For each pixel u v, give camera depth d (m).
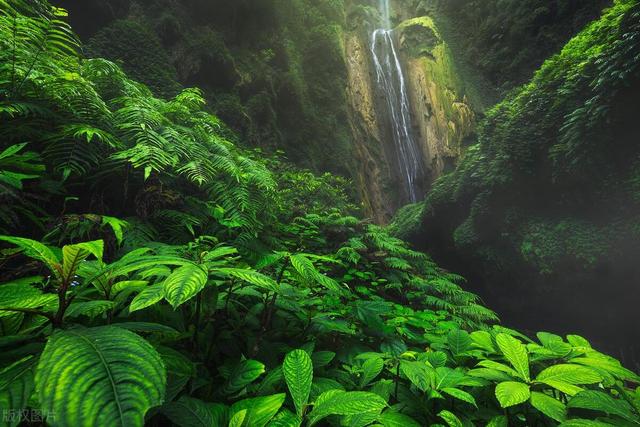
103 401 0.52
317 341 1.78
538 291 7.42
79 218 1.60
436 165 22.33
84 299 1.08
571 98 6.76
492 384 1.29
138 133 2.44
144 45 8.78
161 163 2.39
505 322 8.70
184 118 3.41
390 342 1.72
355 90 22.83
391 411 1.10
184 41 10.77
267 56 14.75
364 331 1.86
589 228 6.27
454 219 10.77
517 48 20.92
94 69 2.88
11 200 1.61
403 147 23.75
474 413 1.23
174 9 11.20
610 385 1.06
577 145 6.07
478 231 8.92
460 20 26.27
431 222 11.77
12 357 0.78
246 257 1.62
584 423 0.83
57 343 0.62
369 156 22.05
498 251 8.41
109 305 0.91
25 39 2.43
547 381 1.04
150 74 8.32
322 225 4.45
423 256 4.76
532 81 8.73
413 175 23.50
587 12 16.23
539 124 7.43
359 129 22.34
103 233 1.96
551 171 7.09
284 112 16.28
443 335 2.04
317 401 0.91
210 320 1.35
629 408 0.90
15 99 2.14
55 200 2.14
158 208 2.40
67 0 7.60
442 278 4.53
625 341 6.36
